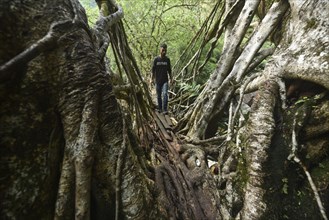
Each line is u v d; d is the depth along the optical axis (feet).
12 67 5.25
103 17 10.25
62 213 6.46
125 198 7.30
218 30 20.48
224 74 16.94
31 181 6.01
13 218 5.72
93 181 7.27
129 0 29.12
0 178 5.56
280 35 13.96
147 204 7.95
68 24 6.72
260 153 9.85
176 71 29.60
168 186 11.05
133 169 7.59
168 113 21.11
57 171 6.66
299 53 10.91
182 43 31.53
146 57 31.42
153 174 11.39
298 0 11.88
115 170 7.32
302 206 9.46
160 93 20.77
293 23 12.19
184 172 12.80
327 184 9.66
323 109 9.97
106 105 7.19
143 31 31.55
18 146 5.82
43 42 5.89
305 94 10.89
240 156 11.05
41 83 6.12
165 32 31.09
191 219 10.07
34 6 6.19
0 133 5.54
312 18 11.00
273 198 9.36
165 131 17.65
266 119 10.43
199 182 12.01
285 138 10.26
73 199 6.66
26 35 5.92
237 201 10.31
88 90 6.75
